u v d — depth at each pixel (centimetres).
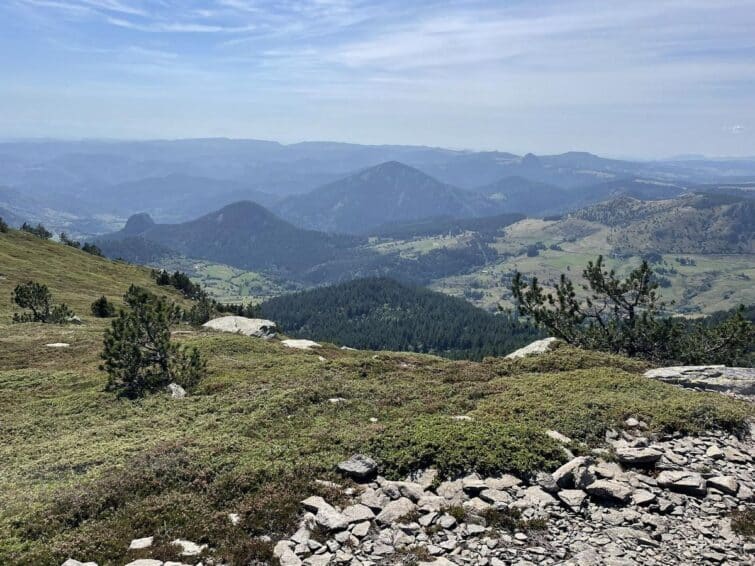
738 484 1436
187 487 1486
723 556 1108
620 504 1330
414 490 1378
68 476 1716
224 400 2719
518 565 1055
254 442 1886
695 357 3678
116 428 2383
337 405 2422
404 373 3225
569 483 1421
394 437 1709
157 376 3228
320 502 1317
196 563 1087
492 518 1239
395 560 1084
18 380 3531
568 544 1145
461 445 1570
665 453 1652
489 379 2942
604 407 2048
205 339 4753
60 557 1124
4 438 2434
